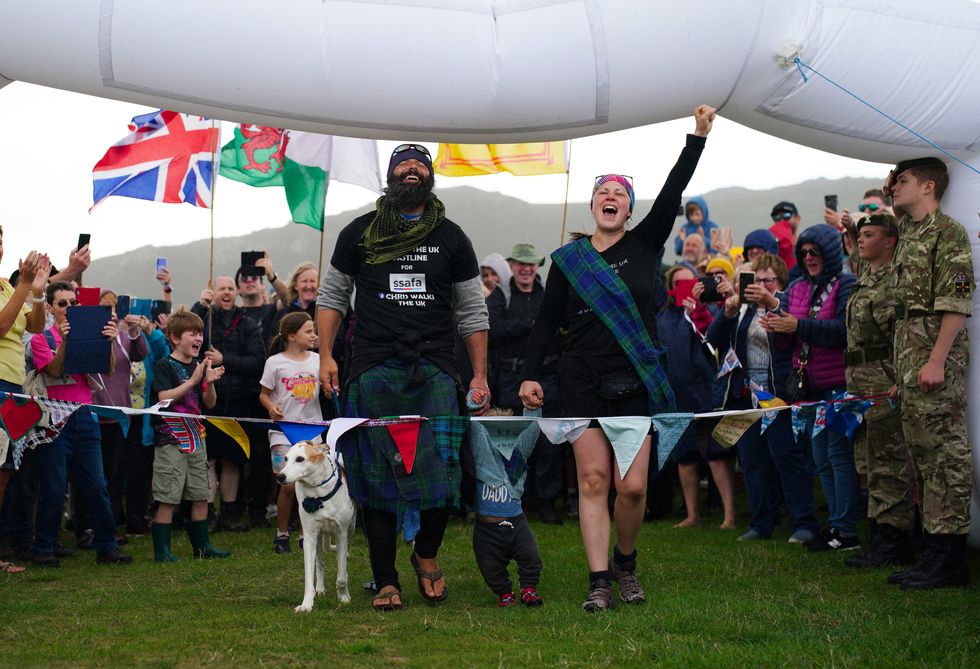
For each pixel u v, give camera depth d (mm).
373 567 4691
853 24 5047
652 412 4629
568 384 4695
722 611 4449
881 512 5559
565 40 4969
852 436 5676
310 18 4914
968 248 4949
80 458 6199
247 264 8695
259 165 8742
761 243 8406
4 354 5570
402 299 4641
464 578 5500
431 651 3852
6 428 4977
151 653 3793
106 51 4848
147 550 6871
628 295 4605
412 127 5160
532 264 8055
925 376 4887
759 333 7176
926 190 5180
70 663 3674
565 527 7574
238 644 3928
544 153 8844
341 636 4102
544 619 4375
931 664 3576
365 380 4586
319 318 4828
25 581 5539
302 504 4695
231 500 7871
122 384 7184
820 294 6410
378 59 4941
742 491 9273
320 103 5039
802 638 3986
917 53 5078
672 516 8320
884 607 4516
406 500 4484
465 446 4738
